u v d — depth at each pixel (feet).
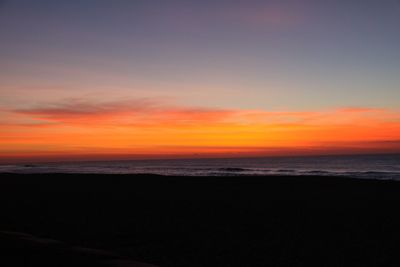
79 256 23.15
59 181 93.40
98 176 108.68
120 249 29.14
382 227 36.99
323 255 27.48
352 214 44.14
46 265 20.84
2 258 22.04
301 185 79.46
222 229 36.65
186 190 71.46
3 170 203.62
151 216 43.73
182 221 40.73
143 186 79.87
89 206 51.55
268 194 64.34
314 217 42.50
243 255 27.50
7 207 50.93
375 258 26.66
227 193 66.18
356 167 215.10
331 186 76.74
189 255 27.45
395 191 67.05
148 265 22.08
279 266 24.89
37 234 34.37
